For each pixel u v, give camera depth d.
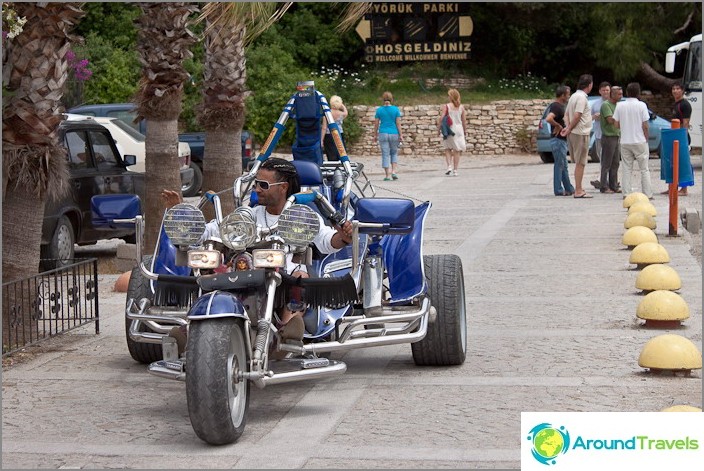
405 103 40.25
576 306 10.70
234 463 6.05
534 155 39.19
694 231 16.08
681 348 7.86
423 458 6.06
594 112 24.94
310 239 6.79
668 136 15.31
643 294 11.24
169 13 13.72
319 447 6.32
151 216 14.02
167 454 6.27
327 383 7.98
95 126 15.34
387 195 22.97
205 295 6.40
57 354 9.21
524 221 17.91
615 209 19.03
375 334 7.72
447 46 42.38
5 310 9.31
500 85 42.97
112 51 37.59
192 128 37.81
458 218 18.69
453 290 8.15
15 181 9.50
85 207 14.85
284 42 41.59
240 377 6.45
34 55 9.38
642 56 40.38
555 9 43.03
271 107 37.81
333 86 40.56
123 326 10.45
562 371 8.09
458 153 29.45
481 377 8.00
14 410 7.36
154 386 8.05
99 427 6.89
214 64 16.53
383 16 42.12
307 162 8.05
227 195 16.67
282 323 6.99
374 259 7.79
